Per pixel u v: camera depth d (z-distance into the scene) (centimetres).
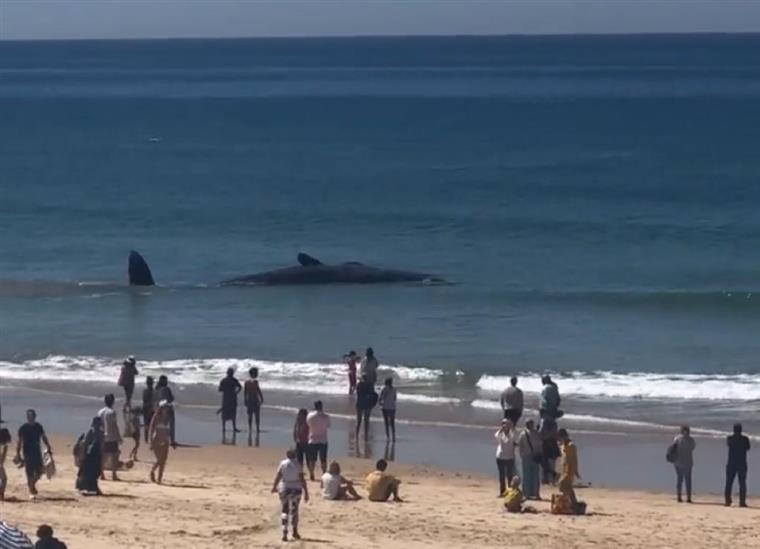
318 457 4934
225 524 3878
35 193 15175
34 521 3856
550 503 4359
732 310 8388
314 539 3703
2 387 6569
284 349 7381
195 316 8306
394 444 5422
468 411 5994
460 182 15488
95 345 7550
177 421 5844
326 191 14912
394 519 4028
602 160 17625
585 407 6066
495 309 8419
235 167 17775
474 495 4516
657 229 11725
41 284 9438
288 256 10862
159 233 12069
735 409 6000
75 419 5900
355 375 6197
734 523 4150
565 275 9844
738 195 13838
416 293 8906
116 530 3750
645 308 8444
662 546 3791
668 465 5106
